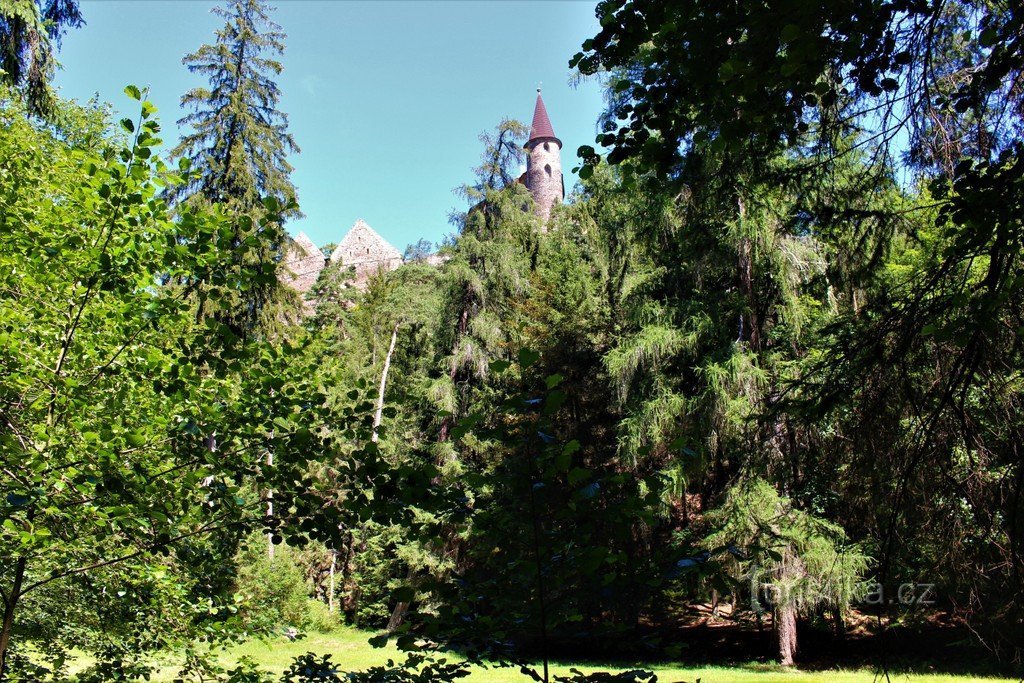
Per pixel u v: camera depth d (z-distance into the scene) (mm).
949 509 3338
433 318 21391
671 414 12766
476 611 2328
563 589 2195
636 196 10695
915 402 3205
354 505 2725
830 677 11477
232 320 14648
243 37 17750
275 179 17203
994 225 2773
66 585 3930
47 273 3174
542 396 2137
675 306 13719
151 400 3492
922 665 9156
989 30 2801
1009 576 3275
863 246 3877
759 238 10570
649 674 2307
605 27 2793
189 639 3984
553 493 2115
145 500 3162
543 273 19125
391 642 15742
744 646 14633
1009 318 3002
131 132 2871
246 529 3209
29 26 7371
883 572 3451
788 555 11156
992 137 3229
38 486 2783
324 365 3516
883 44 2852
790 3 2459
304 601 17000
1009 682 8680
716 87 2873
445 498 2422
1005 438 3131
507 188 21016
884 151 3455
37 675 3885
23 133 4270
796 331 11766
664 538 12961
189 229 3002
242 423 3119
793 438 4395
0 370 3123
